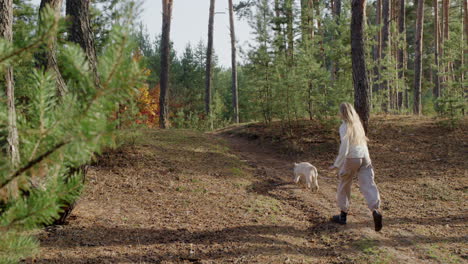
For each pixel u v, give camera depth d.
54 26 1.22
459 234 4.32
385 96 16.12
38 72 1.28
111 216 4.70
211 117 20.70
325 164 8.93
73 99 1.20
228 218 4.94
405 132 10.69
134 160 7.73
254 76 13.29
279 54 13.84
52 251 3.43
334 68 14.79
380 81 15.27
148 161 7.80
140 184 6.42
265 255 3.67
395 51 23.38
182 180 6.86
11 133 1.47
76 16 4.41
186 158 8.51
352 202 5.88
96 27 6.16
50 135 1.19
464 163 7.72
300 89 11.74
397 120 12.42
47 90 1.29
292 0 14.07
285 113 12.06
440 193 6.14
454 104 10.52
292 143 10.77
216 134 14.99
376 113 14.93
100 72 1.15
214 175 7.42
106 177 6.66
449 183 6.62
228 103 40.34
